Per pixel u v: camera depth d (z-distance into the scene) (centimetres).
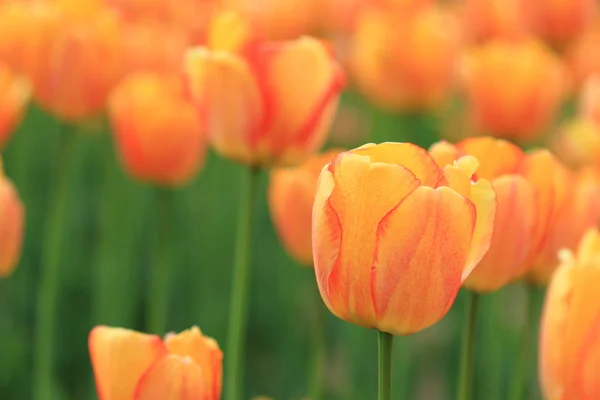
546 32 206
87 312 215
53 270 154
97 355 96
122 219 207
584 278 99
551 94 175
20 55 162
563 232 113
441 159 100
